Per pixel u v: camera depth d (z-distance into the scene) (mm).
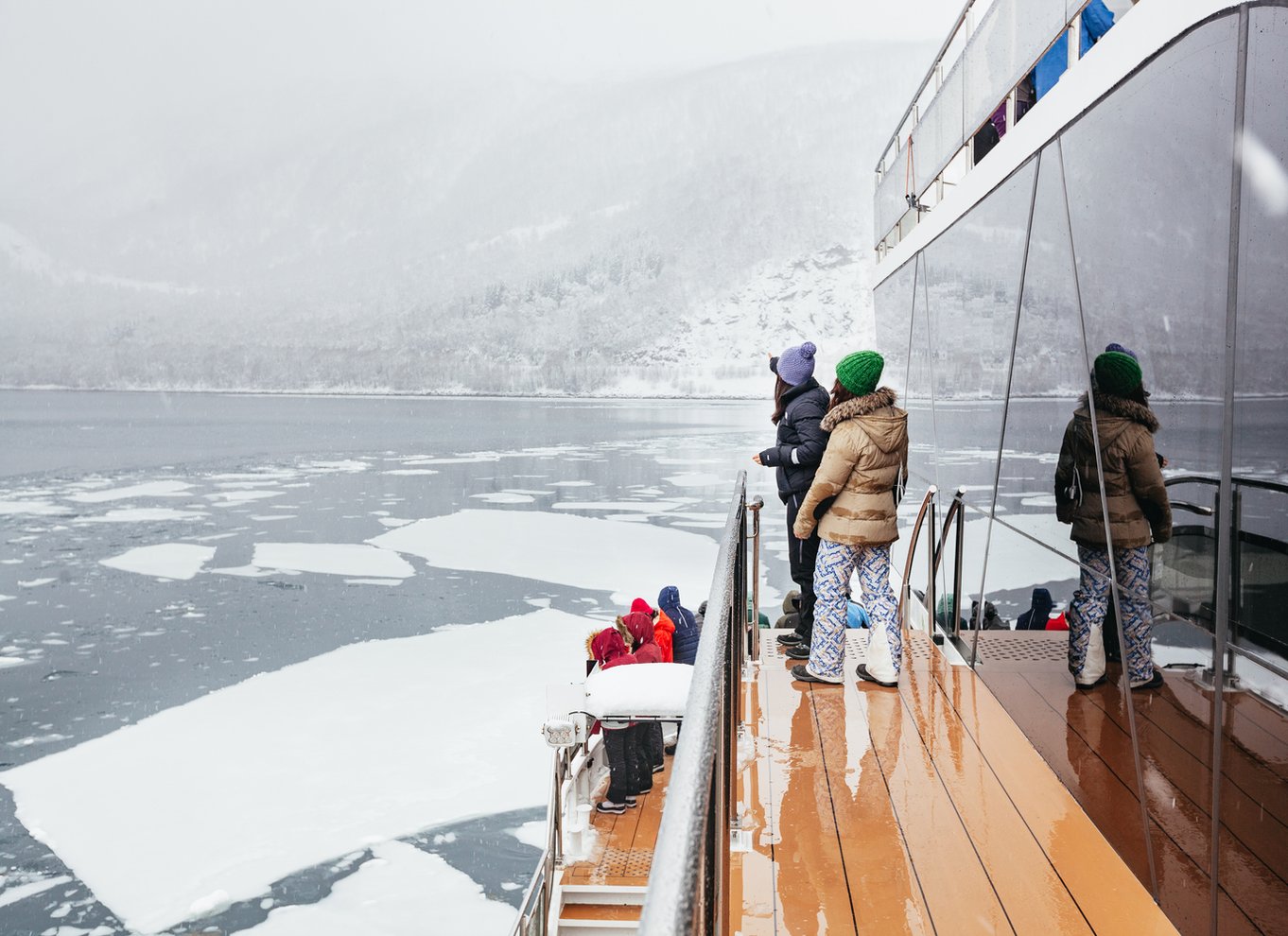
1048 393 3545
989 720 4152
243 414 199875
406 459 93938
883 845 2980
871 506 4355
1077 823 3115
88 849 19062
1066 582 3344
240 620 35969
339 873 17672
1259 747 1900
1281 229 1751
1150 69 2453
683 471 76938
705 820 826
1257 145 1854
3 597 41156
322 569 44125
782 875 2795
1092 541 3035
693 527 50719
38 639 34406
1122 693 2801
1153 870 2580
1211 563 2117
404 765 21969
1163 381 2398
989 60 4770
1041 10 3834
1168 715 2424
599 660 6602
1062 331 3342
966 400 5168
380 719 24781
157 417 191125
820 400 4820
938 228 6105
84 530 57219
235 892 17266
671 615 8023
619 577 39219
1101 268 2898
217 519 59656
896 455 4371
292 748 23297
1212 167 2062
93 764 22984
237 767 22422
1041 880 2729
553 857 6855
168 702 27172
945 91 5930
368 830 19156
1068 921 2494
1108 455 2869
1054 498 3459
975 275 4953
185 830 19562
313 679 28375
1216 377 2061
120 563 47406
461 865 17797
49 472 89625
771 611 20609
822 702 4426
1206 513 2129
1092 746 3074
